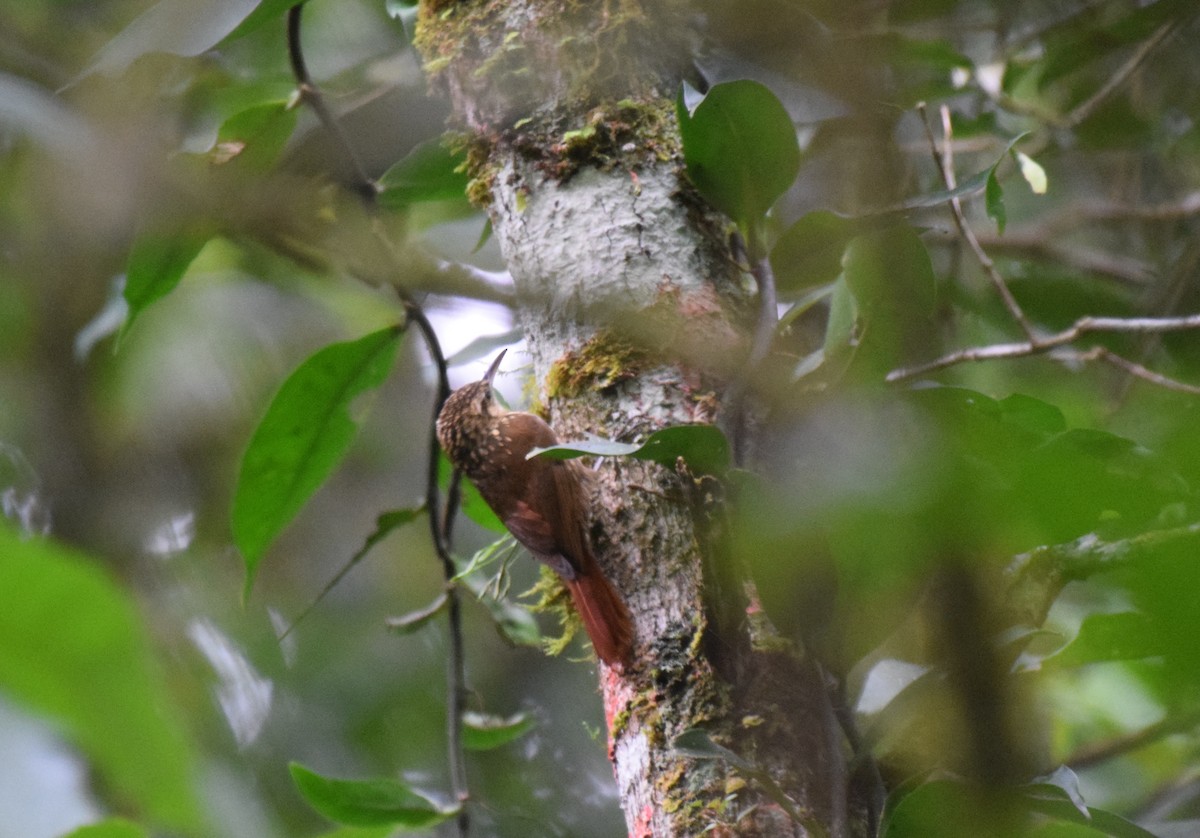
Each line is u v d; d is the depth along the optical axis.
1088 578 4.27
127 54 4.65
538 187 5.35
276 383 10.02
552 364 5.23
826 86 4.28
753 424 4.32
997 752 2.62
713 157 4.76
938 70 8.19
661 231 5.16
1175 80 8.80
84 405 9.79
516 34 5.42
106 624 1.28
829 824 4.13
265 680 9.80
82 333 7.66
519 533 6.17
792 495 3.01
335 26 9.30
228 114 8.48
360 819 5.64
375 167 7.09
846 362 4.41
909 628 4.53
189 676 6.62
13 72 7.12
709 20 5.09
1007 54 8.48
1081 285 8.17
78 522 9.71
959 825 2.79
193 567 10.02
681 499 4.80
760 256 4.80
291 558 10.63
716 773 4.33
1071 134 8.66
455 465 6.58
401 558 10.77
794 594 3.38
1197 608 2.01
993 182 4.59
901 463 2.52
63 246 7.00
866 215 3.68
